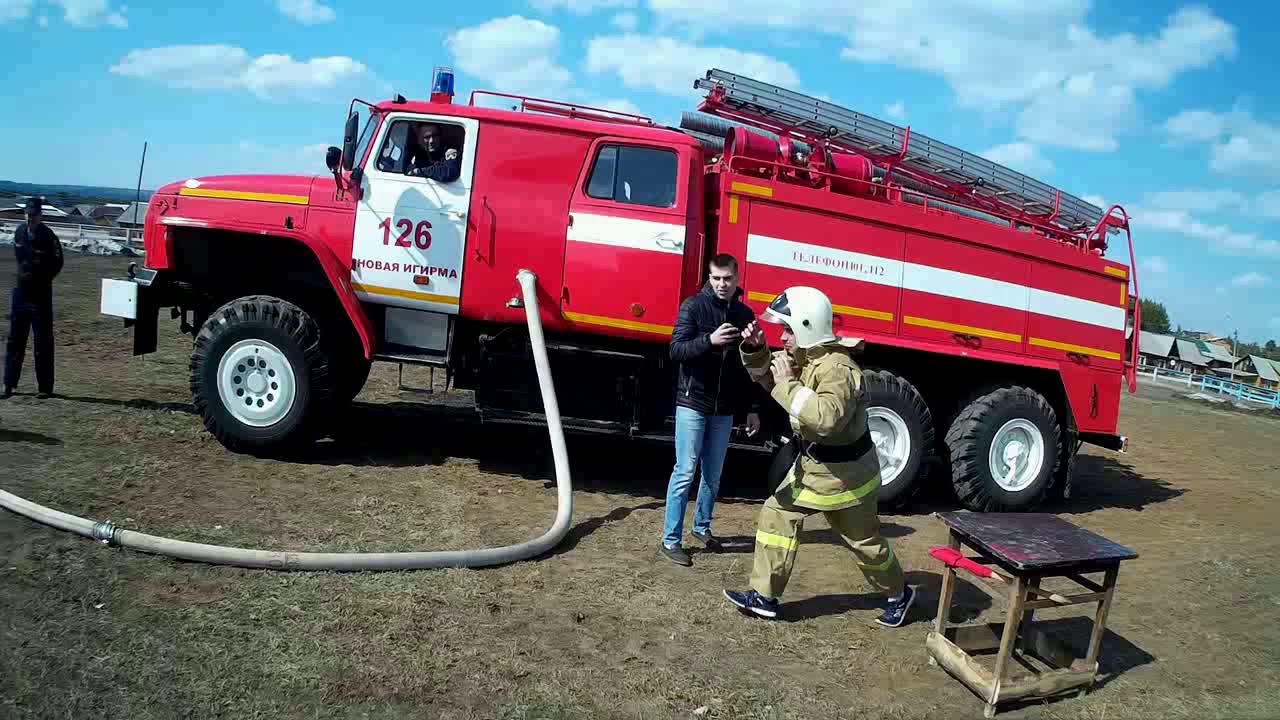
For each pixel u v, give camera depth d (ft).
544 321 20.17
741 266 20.34
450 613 12.91
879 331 21.39
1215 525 23.91
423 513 17.38
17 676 9.91
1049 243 22.97
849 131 22.56
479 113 20.12
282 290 21.62
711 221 20.75
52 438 19.85
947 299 21.93
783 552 13.51
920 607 14.97
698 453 16.05
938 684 12.23
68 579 12.51
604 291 19.93
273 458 20.30
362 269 20.22
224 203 20.62
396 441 23.49
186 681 10.22
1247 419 67.10
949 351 21.75
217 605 12.27
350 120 19.97
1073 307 23.34
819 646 13.10
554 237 19.98
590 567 15.51
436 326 20.94
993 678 11.67
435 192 20.08
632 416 20.02
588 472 22.53
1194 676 13.17
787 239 20.61
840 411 12.32
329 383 20.02
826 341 12.92
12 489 15.96
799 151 21.40
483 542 16.10
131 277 21.66
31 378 27.12
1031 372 23.45
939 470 25.22
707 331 15.69
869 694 11.75
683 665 12.05
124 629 11.29
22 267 23.45
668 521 16.12
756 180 20.36
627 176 20.13
